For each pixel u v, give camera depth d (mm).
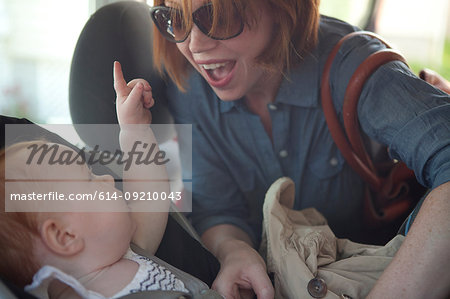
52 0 2711
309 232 1070
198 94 1340
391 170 1293
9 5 2713
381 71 1087
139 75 1324
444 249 803
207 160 1403
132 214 1012
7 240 804
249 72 1178
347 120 1157
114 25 1279
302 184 1376
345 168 1354
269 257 1041
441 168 886
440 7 3084
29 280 826
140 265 902
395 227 1327
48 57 2760
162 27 1166
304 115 1311
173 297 865
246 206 1432
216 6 1026
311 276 948
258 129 1337
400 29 3129
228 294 984
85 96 1285
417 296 806
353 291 940
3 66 2719
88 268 866
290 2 1106
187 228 1110
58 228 838
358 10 2117
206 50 1104
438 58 3064
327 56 1255
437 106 973
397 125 1011
